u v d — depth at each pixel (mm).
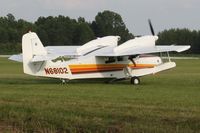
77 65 38594
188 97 27500
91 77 39156
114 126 17875
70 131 17328
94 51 40000
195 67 72000
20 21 168875
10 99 25594
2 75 49438
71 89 32562
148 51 38969
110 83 39562
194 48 158625
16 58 40438
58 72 38094
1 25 164375
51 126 17922
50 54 39125
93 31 178875
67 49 42312
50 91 30891
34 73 37844
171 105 23328
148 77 47094
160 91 31516
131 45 40125
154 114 20078
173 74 53125
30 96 27312
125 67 39969
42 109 21281
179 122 18359
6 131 17344
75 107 22125
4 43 151625
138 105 23188
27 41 37844
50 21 169250
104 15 179375
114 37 42312
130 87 34938
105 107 22344
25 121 18875
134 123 18188
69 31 166750
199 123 18156
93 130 17422
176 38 162125
